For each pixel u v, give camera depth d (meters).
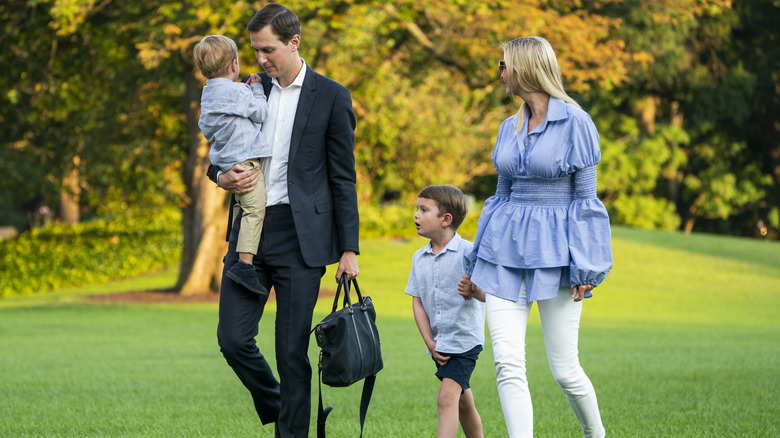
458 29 30.39
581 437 8.22
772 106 57.53
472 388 12.26
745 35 54.97
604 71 29.75
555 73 6.70
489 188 67.25
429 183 50.22
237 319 7.06
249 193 7.05
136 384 12.53
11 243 44.44
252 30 7.07
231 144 6.97
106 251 43.94
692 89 55.16
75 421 9.27
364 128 35.56
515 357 6.54
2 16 32.53
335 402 11.01
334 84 7.33
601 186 62.97
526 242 6.59
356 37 28.70
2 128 35.41
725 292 36.94
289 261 7.13
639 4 45.12
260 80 7.46
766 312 31.45
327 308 31.05
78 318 26.38
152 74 32.88
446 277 7.19
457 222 7.28
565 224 6.62
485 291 6.72
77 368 14.54
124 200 36.38
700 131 64.19
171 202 34.75
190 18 25.47
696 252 46.50
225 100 7.00
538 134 6.68
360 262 45.00
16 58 33.28
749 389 11.55
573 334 6.73
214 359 16.17
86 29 31.66
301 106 7.18
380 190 58.19
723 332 22.77
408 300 34.34
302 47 27.80
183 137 35.97
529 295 6.59
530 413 6.50
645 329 23.56
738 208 70.00
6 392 11.62
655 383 12.19
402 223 52.66
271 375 7.32
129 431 8.62
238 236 7.08
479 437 7.55
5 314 28.00
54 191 36.78
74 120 34.50
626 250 46.38
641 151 62.03
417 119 48.19
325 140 7.29
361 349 6.95
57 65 33.59
